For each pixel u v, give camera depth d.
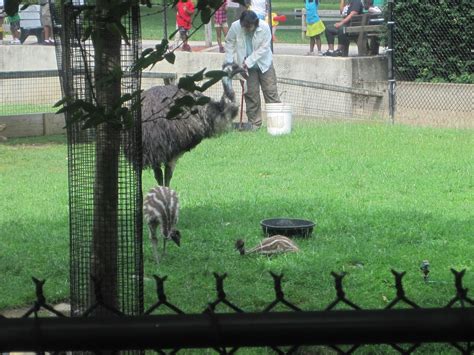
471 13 19.16
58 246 9.63
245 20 17.81
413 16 19.72
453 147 16.05
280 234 9.91
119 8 4.34
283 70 20.77
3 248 9.54
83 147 5.79
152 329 2.47
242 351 6.33
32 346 2.46
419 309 2.51
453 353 6.32
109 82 4.74
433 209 11.38
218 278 2.89
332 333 2.49
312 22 22.25
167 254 9.28
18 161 15.77
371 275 8.36
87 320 2.47
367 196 12.19
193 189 12.84
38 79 23.86
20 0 4.44
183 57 21.97
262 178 13.66
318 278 8.31
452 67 19.61
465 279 8.20
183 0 4.94
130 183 5.61
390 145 16.28
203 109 11.45
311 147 16.19
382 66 20.31
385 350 6.39
